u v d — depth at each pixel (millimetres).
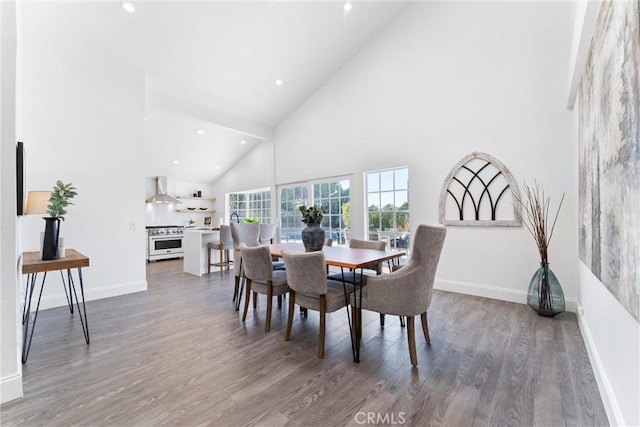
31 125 3234
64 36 3434
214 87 4699
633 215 1106
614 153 1333
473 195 3633
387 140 4461
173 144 6344
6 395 1626
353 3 3941
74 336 2539
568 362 2021
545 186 3158
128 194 3961
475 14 3627
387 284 2086
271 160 6301
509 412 1529
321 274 2146
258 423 1458
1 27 1655
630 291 1145
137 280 4051
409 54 4223
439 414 1518
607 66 1442
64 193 2406
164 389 1749
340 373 1922
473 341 2373
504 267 3434
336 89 5152
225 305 3443
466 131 3688
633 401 1208
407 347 2297
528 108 3260
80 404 1611
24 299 2844
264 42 4082
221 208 8602
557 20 3088
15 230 1688
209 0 3318
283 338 2500
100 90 3711
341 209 5141
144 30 3529
